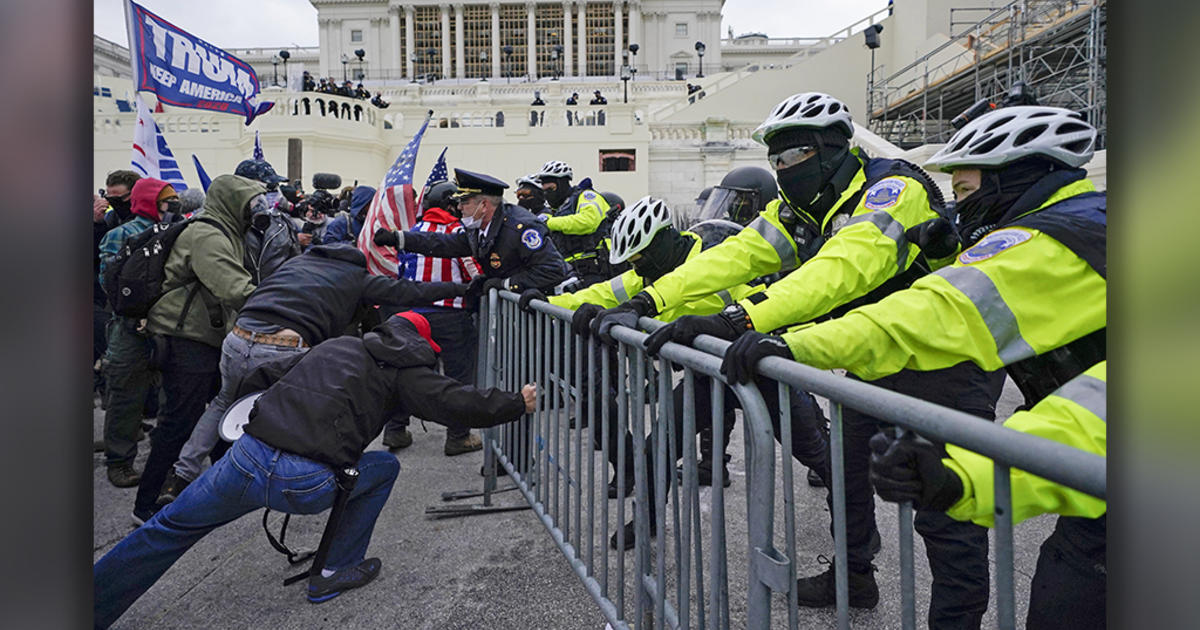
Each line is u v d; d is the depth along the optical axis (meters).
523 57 57.78
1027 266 1.22
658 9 57.84
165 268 3.07
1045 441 0.79
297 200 6.57
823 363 1.35
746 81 25.25
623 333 1.99
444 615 2.34
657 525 1.88
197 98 6.40
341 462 2.15
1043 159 1.37
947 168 1.48
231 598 2.47
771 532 1.36
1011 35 14.07
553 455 2.67
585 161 20.22
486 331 3.54
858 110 25.19
